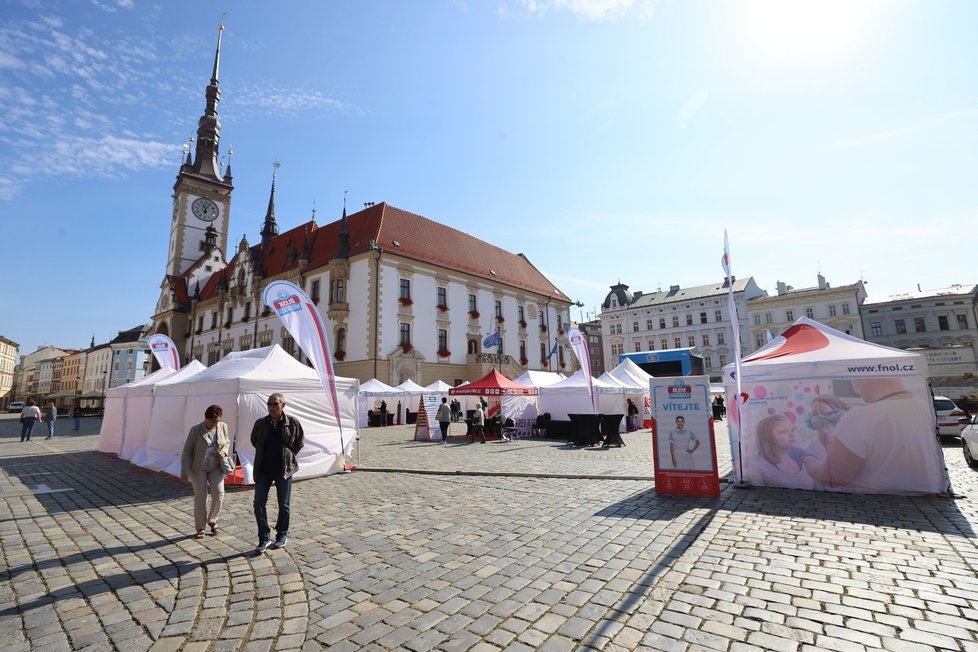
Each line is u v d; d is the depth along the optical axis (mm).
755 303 61344
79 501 8406
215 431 6402
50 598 4258
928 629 3410
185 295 56812
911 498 7473
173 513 7500
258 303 43312
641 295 73000
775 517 6531
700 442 8023
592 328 98812
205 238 60188
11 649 3373
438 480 10070
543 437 20734
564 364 50500
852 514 6609
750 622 3572
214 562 5168
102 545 5816
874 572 4500
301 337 10727
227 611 3955
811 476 8289
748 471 8789
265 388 10320
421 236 40469
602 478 9828
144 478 10797
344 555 5305
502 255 49969
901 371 7906
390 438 21125
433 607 3936
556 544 5516
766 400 8773
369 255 34656
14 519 7141
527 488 8977
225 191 62875
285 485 5730
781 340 9922
